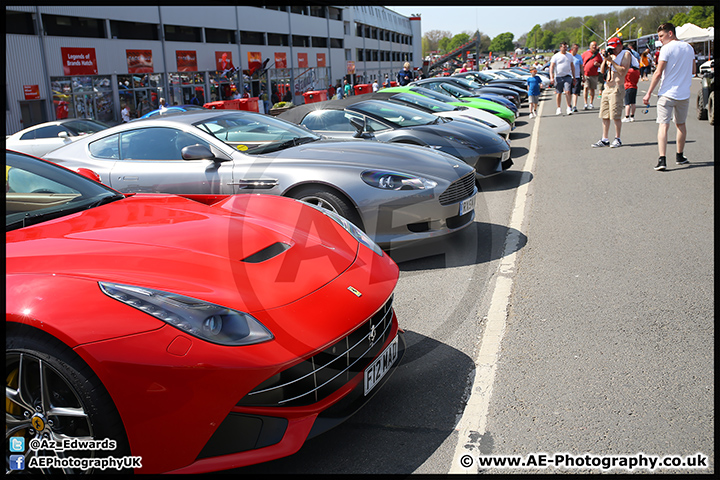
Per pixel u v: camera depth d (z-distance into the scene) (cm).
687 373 226
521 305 307
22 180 257
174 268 188
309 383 182
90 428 163
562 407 211
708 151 722
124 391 160
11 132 1738
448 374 243
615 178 615
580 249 392
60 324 160
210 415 165
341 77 4347
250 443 173
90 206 259
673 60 599
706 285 313
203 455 169
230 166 393
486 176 605
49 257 189
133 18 2258
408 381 239
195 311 171
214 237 217
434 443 197
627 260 363
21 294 167
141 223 228
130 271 182
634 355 244
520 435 197
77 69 1995
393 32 5897
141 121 438
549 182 626
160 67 2420
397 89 959
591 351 251
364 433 206
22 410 174
